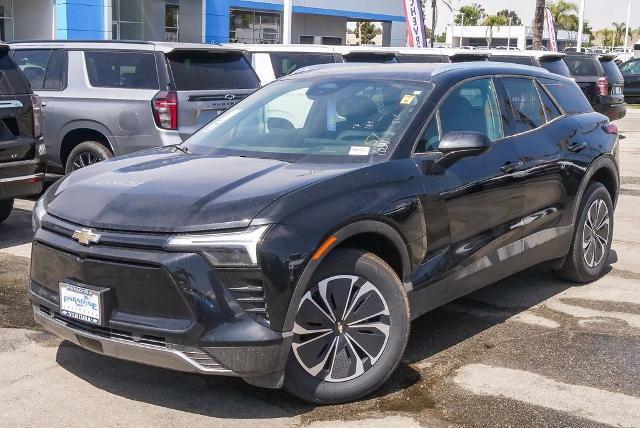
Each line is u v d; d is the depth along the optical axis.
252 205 4.07
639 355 5.19
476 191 5.20
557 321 5.86
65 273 4.30
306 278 4.05
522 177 5.68
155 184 4.45
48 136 9.96
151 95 9.28
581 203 6.55
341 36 38.19
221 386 4.62
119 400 4.45
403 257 4.64
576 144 6.44
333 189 4.34
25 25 25.42
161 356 4.01
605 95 18.91
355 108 5.29
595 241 6.80
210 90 9.66
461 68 5.68
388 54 14.56
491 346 5.34
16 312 5.86
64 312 4.30
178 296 3.95
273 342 3.97
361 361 4.39
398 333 4.49
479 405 4.41
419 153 4.97
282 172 4.57
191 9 28.41
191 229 3.99
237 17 31.48
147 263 3.98
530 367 4.97
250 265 3.93
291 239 4.01
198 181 4.45
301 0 32.50
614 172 6.96
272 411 4.32
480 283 5.43
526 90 6.24
